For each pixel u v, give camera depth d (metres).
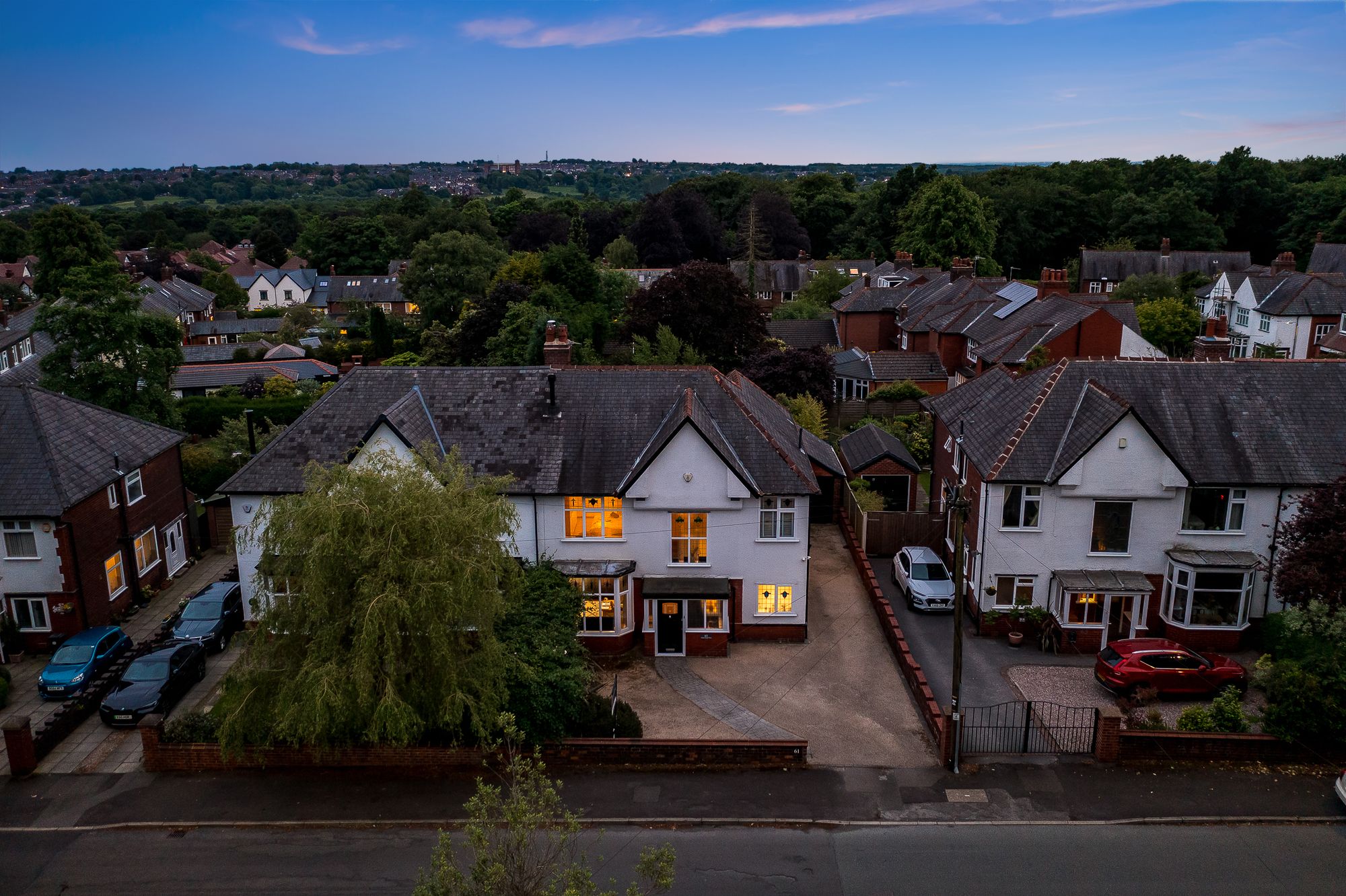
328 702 19.77
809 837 20.78
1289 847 20.42
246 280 135.75
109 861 19.95
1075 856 20.08
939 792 22.47
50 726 24.66
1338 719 23.14
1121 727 24.17
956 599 22.83
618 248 117.12
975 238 100.06
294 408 60.72
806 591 31.08
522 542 30.66
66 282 44.06
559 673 23.66
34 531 30.03
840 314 78.38
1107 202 117.62
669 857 13.92
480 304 68.94
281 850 20.30
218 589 32.47
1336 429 31.34
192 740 23.73
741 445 31.25
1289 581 25.73
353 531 21.02
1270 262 118.94
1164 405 32.03
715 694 27.61
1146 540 30.69
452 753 23.34
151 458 35.72
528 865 14.41
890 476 43.81
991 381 37.97
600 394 32.62
